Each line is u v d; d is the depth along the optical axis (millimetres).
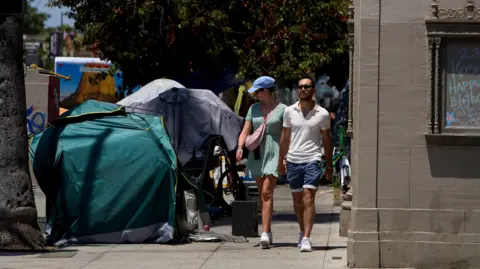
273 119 23734
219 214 31391
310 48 39094
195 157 29781
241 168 32469
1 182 23391
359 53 20094
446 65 19891
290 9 37250
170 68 40594
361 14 20078
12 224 23391
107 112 26344
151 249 23953
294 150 23219
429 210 19984
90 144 25297
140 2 37469
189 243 25188
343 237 26281
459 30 19672
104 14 38938
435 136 19797
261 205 24625
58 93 41344
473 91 19828
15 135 23516
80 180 24938
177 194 25703
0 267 21000
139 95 30531
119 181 24953
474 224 19875
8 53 23406
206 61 40594
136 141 25391
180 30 39094
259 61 37781
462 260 19875
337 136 43500
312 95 23281
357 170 20188
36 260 22062
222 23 38719
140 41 39062
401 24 19984
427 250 19969
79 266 21141
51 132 25922
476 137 19688
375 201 20125
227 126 30047
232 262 21578
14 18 23438
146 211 24984
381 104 20078
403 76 20000
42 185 25188
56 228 24953
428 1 19875
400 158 20062
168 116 29938
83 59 60469
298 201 23688
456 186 19938
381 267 20094
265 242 23797
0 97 23422
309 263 21297
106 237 24953
